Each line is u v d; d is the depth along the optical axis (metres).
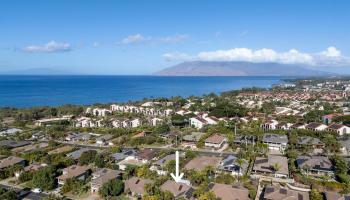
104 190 74.94
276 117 172.88
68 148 120.75
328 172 87.88
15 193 74.00
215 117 172.75
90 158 100.75
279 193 68.19
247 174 88.25
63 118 191.38
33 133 148.38
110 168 94.25
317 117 169.38
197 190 72.25
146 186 74.25
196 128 153.88
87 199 75.06
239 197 68.88
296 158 99.38
